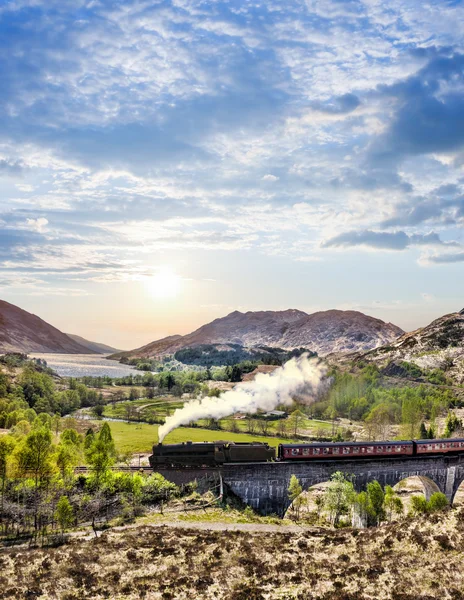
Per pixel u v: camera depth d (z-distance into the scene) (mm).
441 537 41375
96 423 152750
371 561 39344
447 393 194250
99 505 64312
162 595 34719
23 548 49438
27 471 63156
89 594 35406
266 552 44219
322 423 166625
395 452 77188
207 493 70688
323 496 79000
